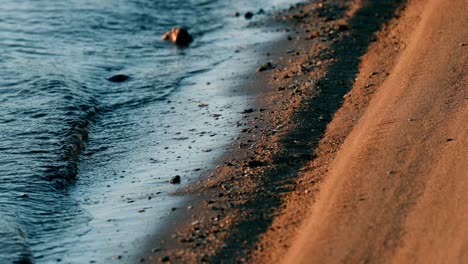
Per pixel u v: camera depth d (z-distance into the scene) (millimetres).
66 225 11430
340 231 9680
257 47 20078
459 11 18031
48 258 10555
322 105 14844
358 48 18578
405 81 14320
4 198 12164
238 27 22531
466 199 9852
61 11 23359
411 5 21609
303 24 21938
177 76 18250
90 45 20812
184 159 13328
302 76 16812
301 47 19422
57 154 13766
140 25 22797
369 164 11203
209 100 16234
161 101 16641
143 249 10492
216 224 10844
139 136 14750
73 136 14562
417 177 10594
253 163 12570
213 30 22453
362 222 9758
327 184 11188
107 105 16438
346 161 11555
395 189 10375
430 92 13461
